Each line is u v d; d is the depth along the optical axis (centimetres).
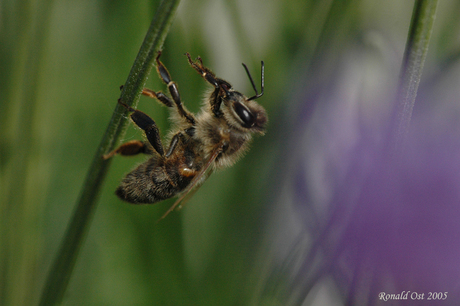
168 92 17
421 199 16
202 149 17
